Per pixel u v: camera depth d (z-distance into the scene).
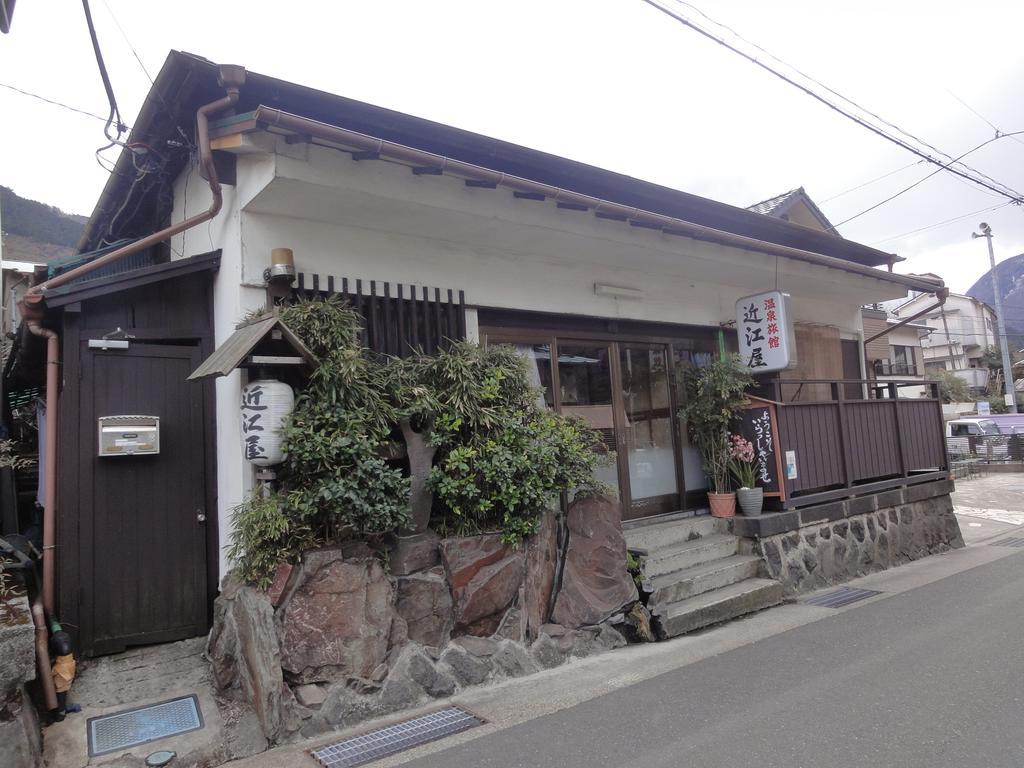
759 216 7.98
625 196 6.70
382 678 4.08
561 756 3.44
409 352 5.50
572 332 7.00
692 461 7.95
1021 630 5.19
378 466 4.13
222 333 5.04
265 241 4.95
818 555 7.27
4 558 4.51
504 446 4.79
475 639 4.57
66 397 4.66
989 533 10.43
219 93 4.73
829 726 3.64
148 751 3.53
